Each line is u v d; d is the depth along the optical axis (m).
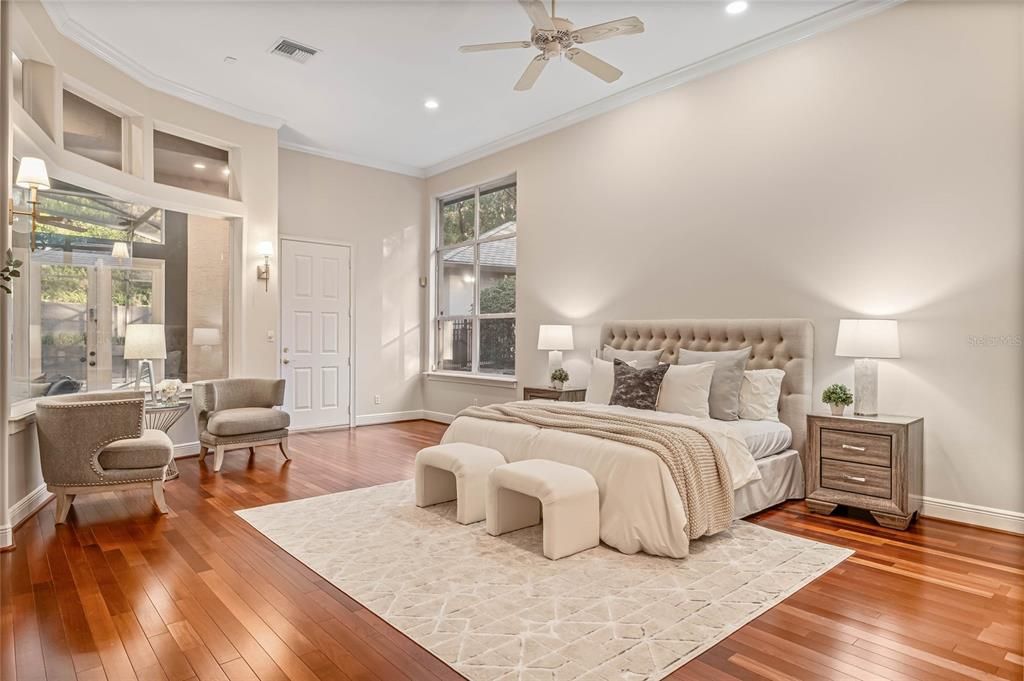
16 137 3.49
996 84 3.44
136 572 2.80
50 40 3.95
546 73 4.95
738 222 4.67
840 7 3.97
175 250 5.64
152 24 4.15
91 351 4.80
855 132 4.01
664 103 5.18
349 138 6.60
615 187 5.59
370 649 2.11
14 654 2.06
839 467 3.70
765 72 4.49
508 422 4.00
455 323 7.69
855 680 1.91
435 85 5.18
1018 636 2.20
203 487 4.39
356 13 4.00
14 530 3.40
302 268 6.80
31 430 3.76
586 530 3.07
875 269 3.93
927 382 3.70
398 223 7.69
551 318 6.24
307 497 4.11
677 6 3.95
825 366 4.18
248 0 3.83
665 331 5.05
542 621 2.30
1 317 3.08
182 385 5.52
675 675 1.94
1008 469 3.41
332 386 7.08
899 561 2.95
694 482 3.07
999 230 3.44
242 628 2.26
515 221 6.85
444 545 3.15
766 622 2.30
